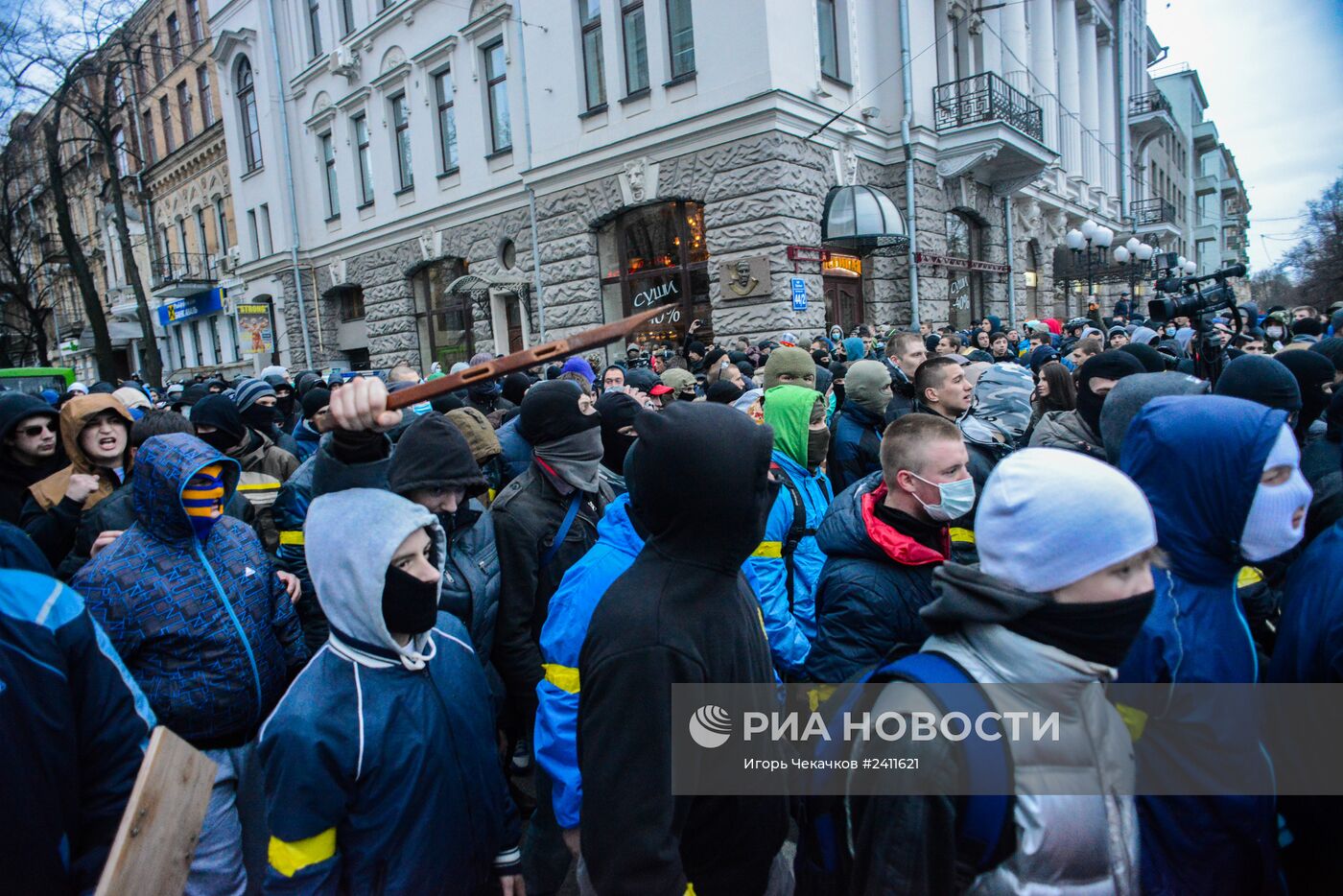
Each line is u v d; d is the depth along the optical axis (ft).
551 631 5.65
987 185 50.93
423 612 5.28
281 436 15.81
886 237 37.65
